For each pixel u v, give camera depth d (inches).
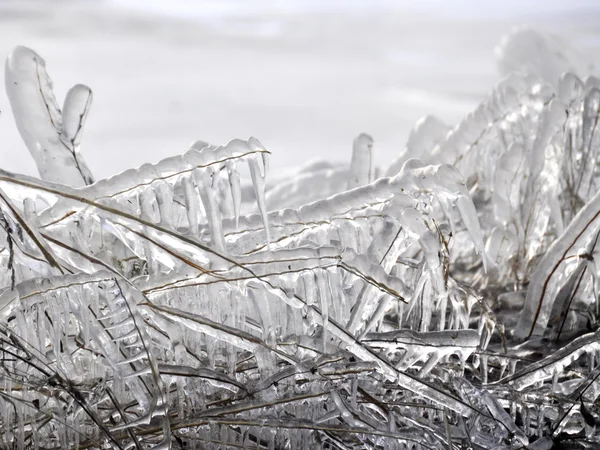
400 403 52.4
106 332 51.6
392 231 53.9
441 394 52.2
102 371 52.7
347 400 53.1
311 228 54.2
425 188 53.1
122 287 50.8
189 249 51.9
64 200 51.9
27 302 51.1
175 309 51.3
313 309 52.6
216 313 53.0
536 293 59.9
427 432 52.0
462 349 53.1
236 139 52.4
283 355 51.8
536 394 54.2
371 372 53.1
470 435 52.7
